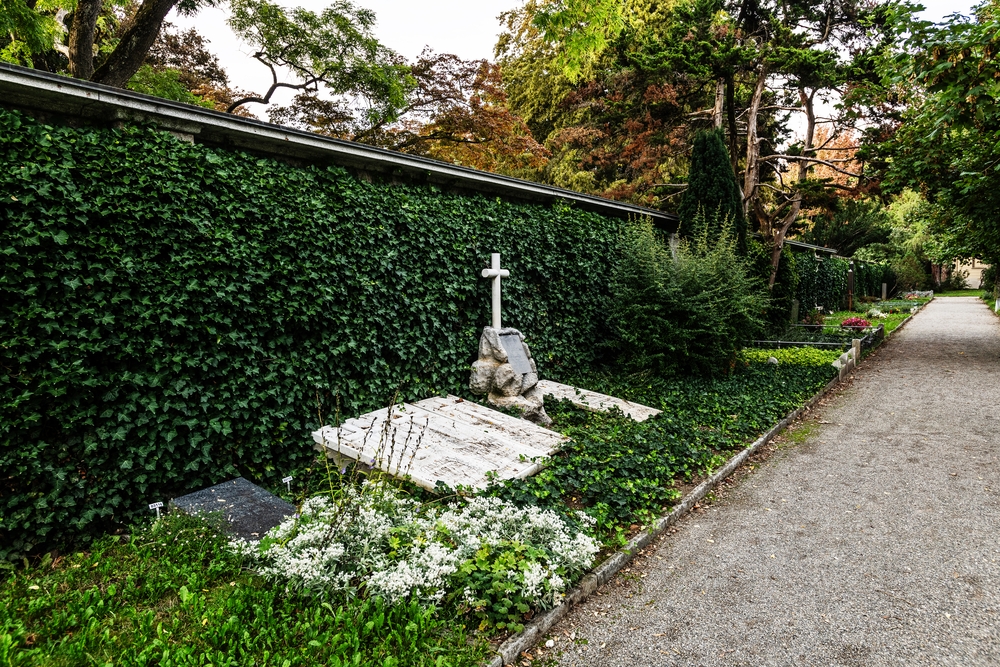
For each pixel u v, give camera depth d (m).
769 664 2.93
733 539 4.43
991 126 10.28
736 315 10.00
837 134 18.36
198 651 2.74
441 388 7.25
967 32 8.07
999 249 13.87
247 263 5.28
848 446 6.80
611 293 10.44
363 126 17.19
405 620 3.02
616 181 21.95
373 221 6.59
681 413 7.54
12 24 8.62
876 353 14.25
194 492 4.75
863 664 2.91
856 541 4.34
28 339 3.96
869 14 14.39
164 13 10.59
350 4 14.89
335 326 6.04
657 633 3.22
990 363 12.03
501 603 3.18
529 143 18.36
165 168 4.91
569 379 9.30
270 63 15.88
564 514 4.40
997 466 5.90
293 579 3.20
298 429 5.61
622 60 19.41
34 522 3.99
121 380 4.42
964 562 3.96
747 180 17.67
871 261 41.06
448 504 4.46
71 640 2.81
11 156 4.07
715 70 14.66
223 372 5.03
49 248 4.15
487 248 8.12
